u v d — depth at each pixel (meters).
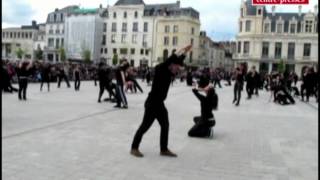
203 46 91.12
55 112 12.69
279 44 76.50
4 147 7.35
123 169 6.25
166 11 85.56
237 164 6.84
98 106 14.99
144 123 7.17
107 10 89.38
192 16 84.44
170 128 10.44
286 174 6.31
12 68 25.91
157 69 7.11
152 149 7.75
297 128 11.25
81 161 6.62
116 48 87.62
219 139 9.12
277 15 77.44
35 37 104.12
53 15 97.44
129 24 86.81
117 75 14.72
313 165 6.91
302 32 75.00
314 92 23.22
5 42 106.50
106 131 9.53
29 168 6.07
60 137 8.55
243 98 22.67
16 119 10.83
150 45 85.38
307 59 74.56
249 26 77.69
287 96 19.69
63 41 95.56
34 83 29.05
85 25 87.00
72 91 23.02
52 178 5.63
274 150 8.09
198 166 6.62
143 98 19.81
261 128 11.04
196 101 19.22
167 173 6.13
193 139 8.99
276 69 76.12
